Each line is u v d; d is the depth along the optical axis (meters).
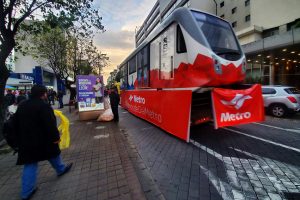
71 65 22.92
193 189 3.11
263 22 24.62
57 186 3.10
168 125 6.50
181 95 5.77
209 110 6.38
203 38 5.27
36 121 2.81
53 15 6.42
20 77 22.70
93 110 10.02
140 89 10.12
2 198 2.87
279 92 9.81
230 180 3.39
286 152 4.68
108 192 2.89
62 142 5.02
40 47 15.64
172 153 4.76
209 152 4.78
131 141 5.82
